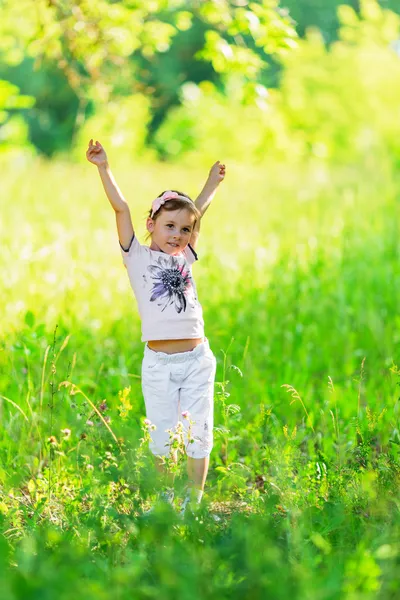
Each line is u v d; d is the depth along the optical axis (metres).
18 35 10.45
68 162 23.12
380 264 10.59
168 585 3.43
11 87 12.66
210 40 8.32
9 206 13.84
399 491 4.74
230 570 3.74
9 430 6.12
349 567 3.59
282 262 10.36
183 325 5.09
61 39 9.16
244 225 13.96
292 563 3.79
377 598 3.57
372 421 5.62
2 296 8.80
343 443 5.69
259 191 18.30
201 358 5.12
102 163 5.07
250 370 7.18
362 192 15.66
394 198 14.30
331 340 8.36
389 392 6.79
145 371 5.13
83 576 3.72
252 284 9.71
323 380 7.41
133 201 15.95
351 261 10.70
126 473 4.75
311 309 9.08
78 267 9.73
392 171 17.17
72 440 6.00
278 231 13.28
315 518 4.46
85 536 4.24
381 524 4.43
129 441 5.21
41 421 6.23
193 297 5.20
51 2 8.66
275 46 8.00
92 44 9.05
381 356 8.11
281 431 5.87
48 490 4.93
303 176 21.17
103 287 9.61
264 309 9.09
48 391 6.61
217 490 5.52
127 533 4.39
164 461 4.89
